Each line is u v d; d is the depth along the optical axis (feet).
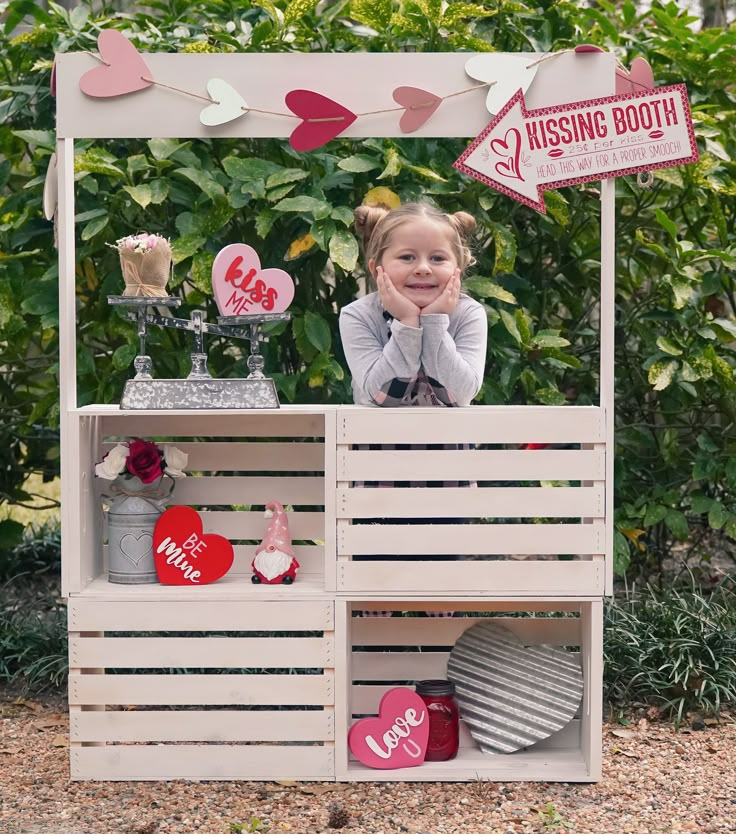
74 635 8.58
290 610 8.55
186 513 8.86
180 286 11.99
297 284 11.89
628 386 13.08
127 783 8.64
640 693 10.46
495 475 8.48
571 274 12.73
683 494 12.82
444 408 8.50
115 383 11.46
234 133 8.44
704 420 13.02
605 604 11.60
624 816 8.00
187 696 8.61
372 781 8.63
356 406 8.82
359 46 11.80
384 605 9.66
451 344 8.55
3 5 11.92
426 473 8.48
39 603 13.29
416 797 8.34
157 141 10.78
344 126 8.37
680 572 13.20
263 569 8.83
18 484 13.70
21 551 14.56
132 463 8.80
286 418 9.54
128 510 8.80
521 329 11.01
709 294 11.96
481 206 11.08
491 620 9.71
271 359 11.51
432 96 8.36
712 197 11.84
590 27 12.79
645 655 10.43
